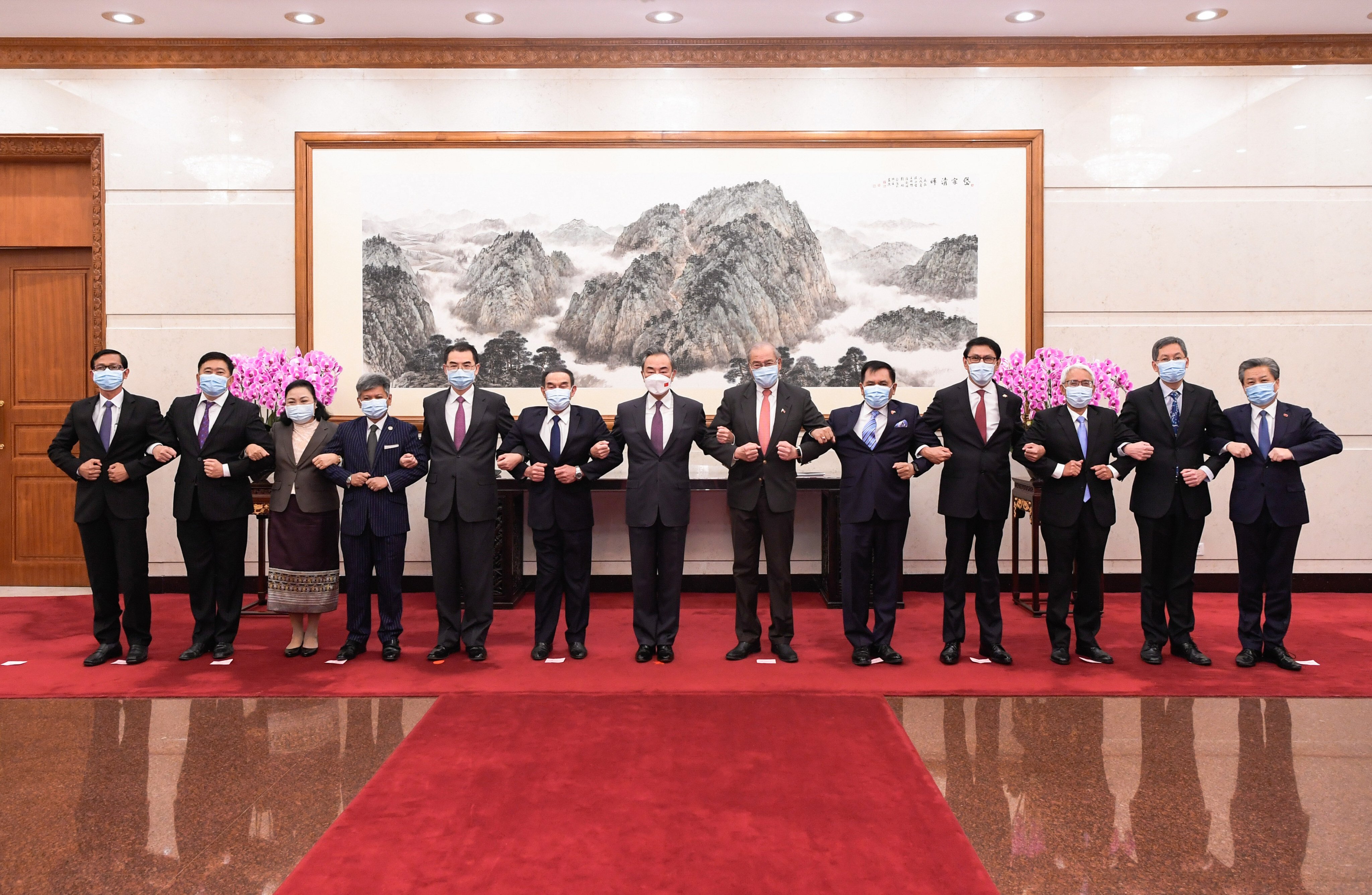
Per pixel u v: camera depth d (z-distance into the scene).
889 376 4.16
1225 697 3.67
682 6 5.35
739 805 2.63
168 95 5.84
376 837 2.43
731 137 5.82
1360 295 5.79
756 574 4.30
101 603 4.27
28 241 5.96
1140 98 5.80
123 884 2.23
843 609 4.26
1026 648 4.44
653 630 4.26
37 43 5.77
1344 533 5.79
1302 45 5.75
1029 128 5.83
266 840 2.45
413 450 4.35
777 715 3.43
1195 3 5.30
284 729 3.32
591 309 5.89
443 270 5.89
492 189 5.88
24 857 2.36
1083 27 5.64
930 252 5.87
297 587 4.21
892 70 5.84
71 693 3.73
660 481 4.18
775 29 5.68
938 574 5.86
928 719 3.41
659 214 5.87
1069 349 5.84
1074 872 2.28
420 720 3.40
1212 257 5.81
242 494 4.32
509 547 5.40
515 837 2.43
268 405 5.08
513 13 5.44
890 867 2.28
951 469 4.16
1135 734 3.25
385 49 5.81
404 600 5.68
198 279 5.87
